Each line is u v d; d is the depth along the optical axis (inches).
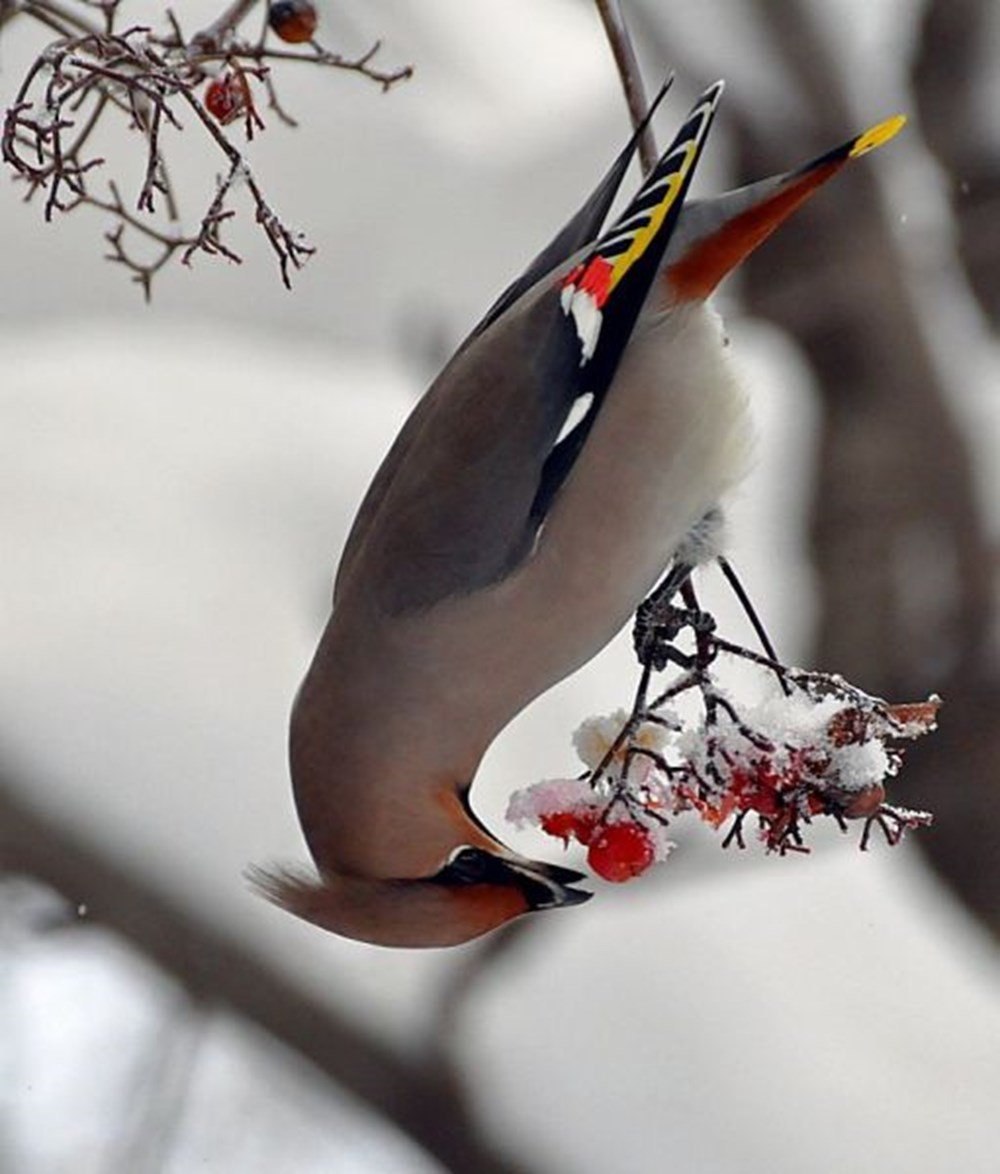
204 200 525.7
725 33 546.3
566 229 326.0
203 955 492.1
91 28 306.8
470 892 297.0
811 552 569.9
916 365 559.2
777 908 517.7
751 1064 499.2
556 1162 489.4
